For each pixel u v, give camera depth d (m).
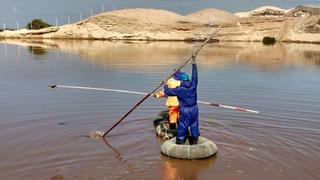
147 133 9.05
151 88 14.38
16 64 21.84
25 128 9.25
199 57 26.83
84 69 19.77
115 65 21.50
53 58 25.27
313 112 11.07
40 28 56.16
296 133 9.14
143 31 51.62
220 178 6.76
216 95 13.40
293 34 48.94
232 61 24.62
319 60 26.00
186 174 6.91
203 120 10.13
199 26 51.66
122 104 11.69
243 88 14.77
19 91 13.71
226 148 8.12
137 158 7.57
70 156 7.60
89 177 6.72
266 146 8.26
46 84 15.21
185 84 7.86
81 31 52.97
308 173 6.95
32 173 6.84
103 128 9.36
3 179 6.59
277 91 14.27
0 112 10.65
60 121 9.86
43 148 7.98
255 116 10.57
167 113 9.66
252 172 7.00
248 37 49.91
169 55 28.14
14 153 7.70
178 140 7.95
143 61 23.75
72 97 12.60
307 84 15.90
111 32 52.50
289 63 23.94
